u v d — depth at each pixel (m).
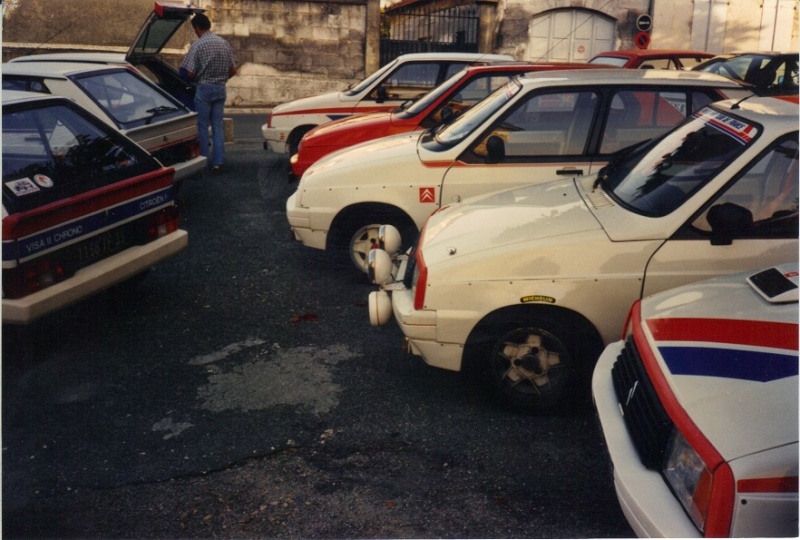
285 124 10.07
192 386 4.48
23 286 4.27
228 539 3.22
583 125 5.71
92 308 5.58
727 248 3.83
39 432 4.00
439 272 3.97
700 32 19.12
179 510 3.40
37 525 3.30
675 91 5.73
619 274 3.86
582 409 4.14
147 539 3.22
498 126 5.74
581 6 18.41
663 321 3.17
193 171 8.32
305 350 4.93
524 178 5.68
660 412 2.78
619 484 2.77
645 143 4.80
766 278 3.26
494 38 18.39
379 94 9.95
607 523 3.31
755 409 2.53
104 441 3.93
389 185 5.82
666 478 2.69
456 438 3.92
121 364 4.74
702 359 2.84
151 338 5.11
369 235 5.98
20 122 4.64
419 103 7.83
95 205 4.77
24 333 4.89
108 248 4.95
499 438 3.92
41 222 4.36
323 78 17.19
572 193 4.60
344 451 3.82
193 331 5.22
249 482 3.60
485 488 3.53
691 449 2.55
